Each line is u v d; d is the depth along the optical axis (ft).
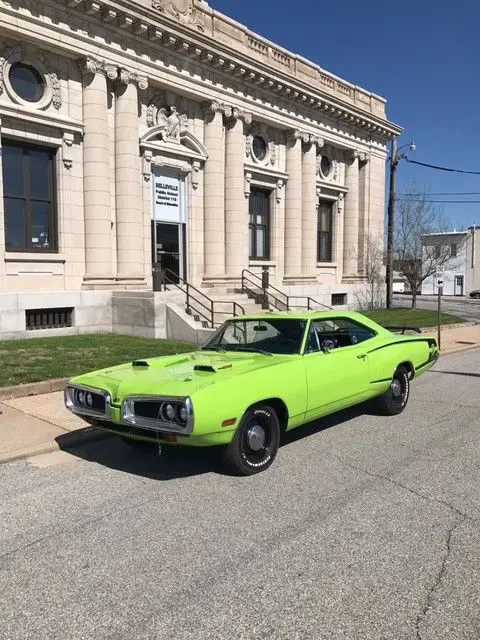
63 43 47.88
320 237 86.07
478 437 21.81
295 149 75.10
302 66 75.15
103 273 52.34
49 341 44.70
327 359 20.52
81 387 18.31
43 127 48.52
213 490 16.12
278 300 63.46
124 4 50.47
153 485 16.63
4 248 46.73
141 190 55.67
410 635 9.36
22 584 11.21
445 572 11.37
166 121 58.44
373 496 15.57
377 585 10.89
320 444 20.76
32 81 48.11
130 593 10.78
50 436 21.18
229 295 61.36
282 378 18.21
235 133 65.00
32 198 49.26
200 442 15.92
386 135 92.27
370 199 91.09
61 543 12.98
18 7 44.75
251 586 10.92
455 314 98.43
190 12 58.65
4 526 13.96
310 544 12.67
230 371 17.70
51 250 50.65
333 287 84.28
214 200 63.41
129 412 16.63
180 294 50.83
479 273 206.49
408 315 79.71
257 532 13.35
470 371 38.73
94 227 51.62
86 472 17.92
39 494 16.05
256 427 17.42
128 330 51.08
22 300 47.16
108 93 52.49
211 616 9.96
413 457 19.17
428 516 14.19
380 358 23.44
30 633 9.59
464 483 16.61
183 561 12.00
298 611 10.06
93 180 51.26
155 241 58.95
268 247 75.15
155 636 9.43
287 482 16.72
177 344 43.88
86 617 10.02
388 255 93.30
